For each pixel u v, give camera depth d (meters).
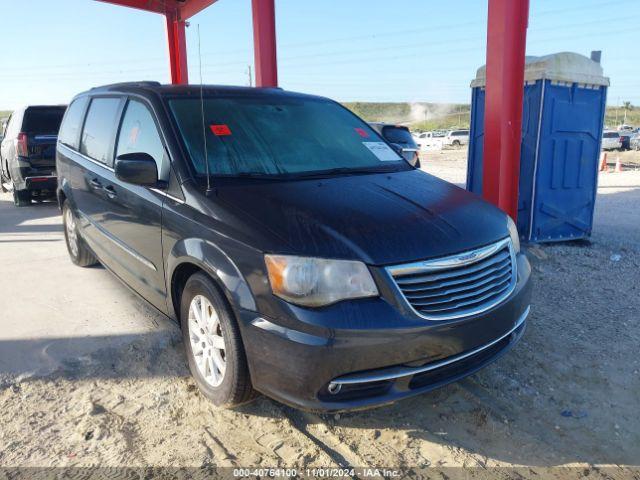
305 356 2.50
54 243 7.17
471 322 2.71
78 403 3.20
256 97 4.15
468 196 3.58
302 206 2.96
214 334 3.00
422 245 2.70
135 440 2.86
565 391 3.33
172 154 3.40
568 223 6.77
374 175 3.70
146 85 4.20
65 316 4.46
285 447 2.80
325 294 2.53
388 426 2.98
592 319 4.37
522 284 3.15
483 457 2.73
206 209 3.02
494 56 5.64
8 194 12.52
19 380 3.43
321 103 4.50
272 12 7.89
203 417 3.05
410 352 2.57
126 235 3.94
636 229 7.89
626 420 3.04
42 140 9.85
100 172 4.38
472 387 3.37
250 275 2.66
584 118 6.54
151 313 4.50
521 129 6.05
